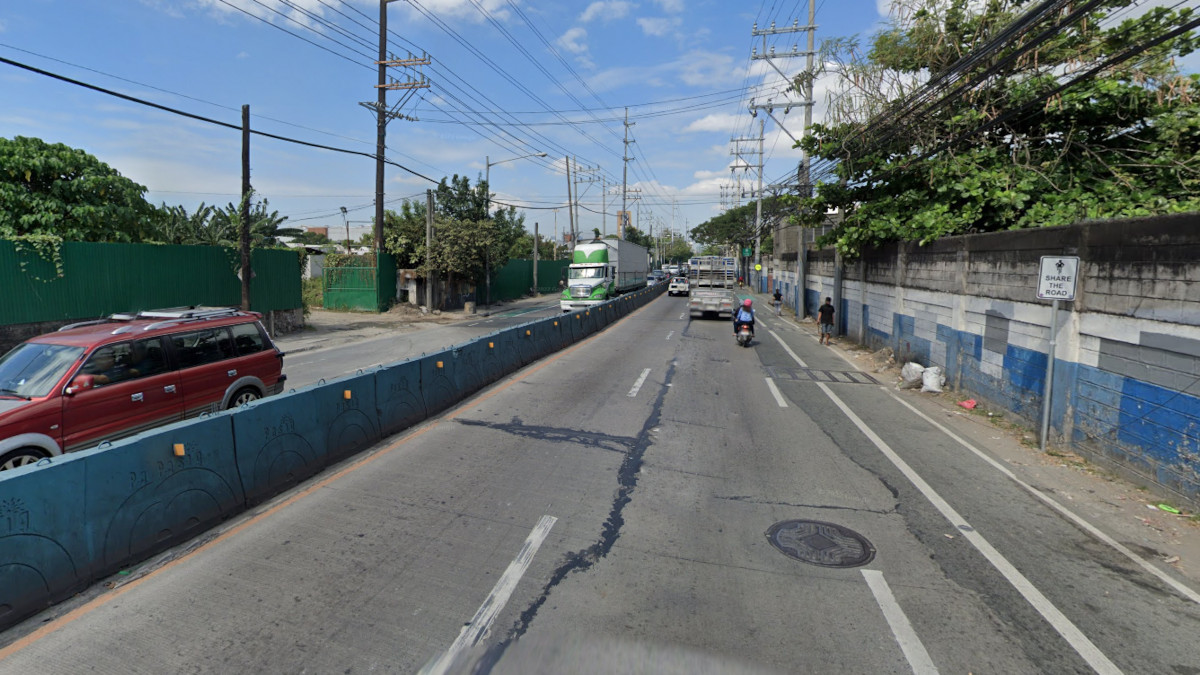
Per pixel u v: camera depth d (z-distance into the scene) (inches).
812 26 1010.7
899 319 595.2
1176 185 466.6
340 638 147.9
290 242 1861.5
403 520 216.2
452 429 336.5
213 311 339.9
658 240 4623.5
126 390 267.7
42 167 615.8
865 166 645.9
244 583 172.1
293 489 244.4
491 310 1365.7
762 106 1093.1
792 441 327.9
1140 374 264.4
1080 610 167.5
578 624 155.0
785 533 211.9
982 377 416.2
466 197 1530.5
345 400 287.7
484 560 188.1
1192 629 159.2
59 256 564.1
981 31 544.7
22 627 150.0
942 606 167.6
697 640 149.3
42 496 157.8
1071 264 302.4
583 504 234.5
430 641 147.3
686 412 388.2
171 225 983.0
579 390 448.5
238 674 134.6
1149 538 214.2
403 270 1242.6
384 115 1063.0
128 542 179.9
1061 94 480.7
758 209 1957.4
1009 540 210.7
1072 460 301.0
